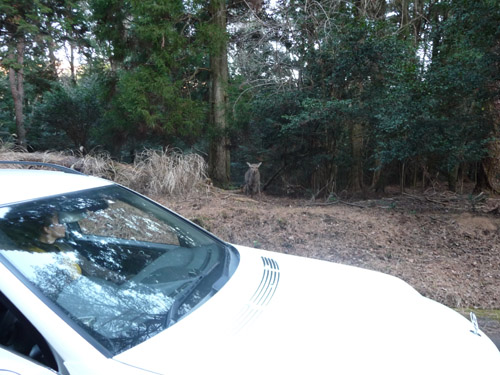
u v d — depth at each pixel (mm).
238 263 2568
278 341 1819
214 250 2689
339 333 1942
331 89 11953
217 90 14688
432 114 8039
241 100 13820
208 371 1594
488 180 9961
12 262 1834
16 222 2027
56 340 1626
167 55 11945
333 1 11688
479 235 6816
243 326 1895
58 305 1793
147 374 1554
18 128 19422
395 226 7277
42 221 2129
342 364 1735
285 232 6887
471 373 1861
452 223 7383
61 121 20516
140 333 1788
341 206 9461
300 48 12164
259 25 12523
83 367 1562
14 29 11961
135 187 9445
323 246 6359
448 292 4770
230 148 15219
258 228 7043
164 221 2818
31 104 24109
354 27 10797
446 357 1920
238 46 14609
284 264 2697
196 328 1833
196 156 10258
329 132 12703
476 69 7273
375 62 10469
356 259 5906
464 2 6973
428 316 2260
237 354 1704
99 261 2205
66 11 13883
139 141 15219
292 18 12086
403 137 8875
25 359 1623
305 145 13570
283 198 11609
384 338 1959
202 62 15414
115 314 1881
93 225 2367
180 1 12133
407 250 6273
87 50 17250
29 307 1691
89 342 1660
